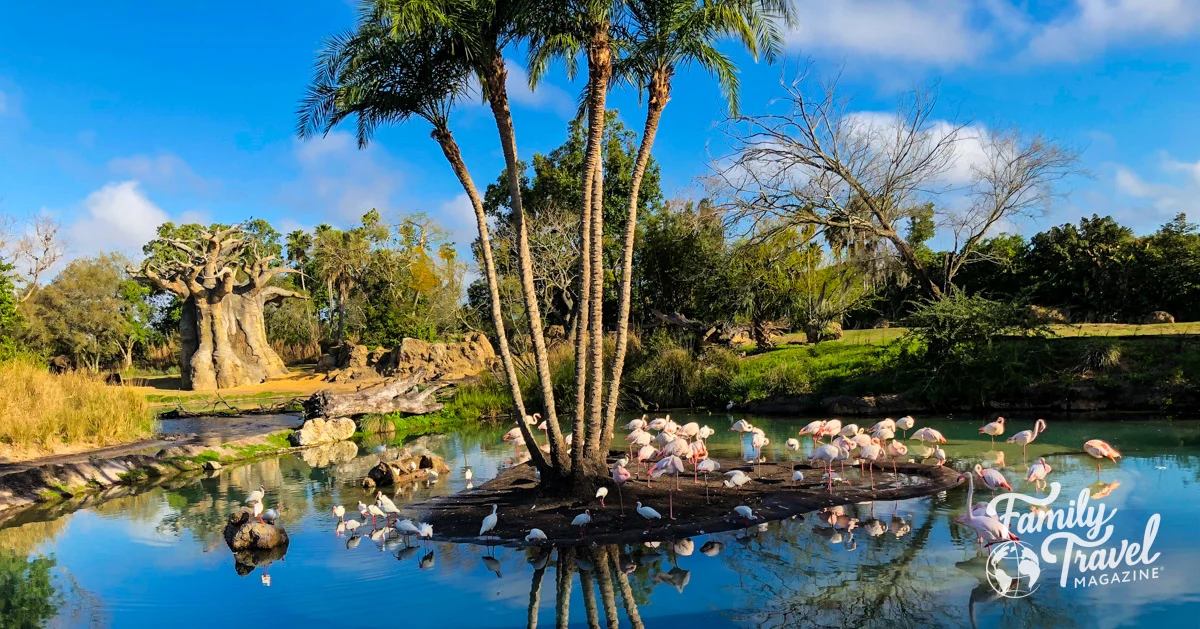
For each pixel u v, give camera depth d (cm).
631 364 2745
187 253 4562
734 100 1281
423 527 1016
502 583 864
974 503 1104
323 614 781
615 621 738
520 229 1219
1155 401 1883
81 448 1816
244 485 1541
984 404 2088
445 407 2727
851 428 1434
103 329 5491
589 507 1134
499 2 1122
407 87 1183
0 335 3591
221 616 783
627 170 4181
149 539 1112
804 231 2905
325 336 6500
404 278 5891
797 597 776
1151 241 3497
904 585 795
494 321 1242
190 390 4194
